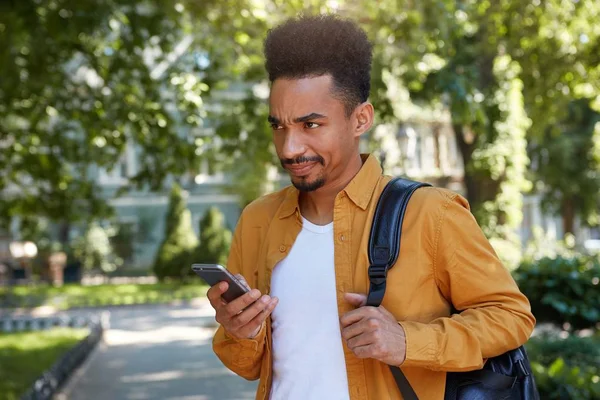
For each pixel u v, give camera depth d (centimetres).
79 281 3234
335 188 221
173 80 1014
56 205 1252
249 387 1127
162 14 938
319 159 210
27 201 1244
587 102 3075
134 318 2170
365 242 212
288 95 207
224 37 974
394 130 1788
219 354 234
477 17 1338
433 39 1028
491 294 207
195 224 3788
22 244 2966
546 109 1580
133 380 1209
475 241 210
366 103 217
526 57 1462
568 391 574
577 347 834
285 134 210
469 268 208
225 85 1087
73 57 1030
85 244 3250
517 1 1309
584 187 3312
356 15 964
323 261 217
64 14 812
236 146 1066
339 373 211
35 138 1255
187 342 1673
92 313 2314
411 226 211
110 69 1015
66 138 1202
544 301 802
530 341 852
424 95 1823
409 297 208
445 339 198
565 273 799
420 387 209
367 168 221
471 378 211
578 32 1385
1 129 1153
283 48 208
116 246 3438
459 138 2045
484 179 1997
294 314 217
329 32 209
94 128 1048
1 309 2378
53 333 1775
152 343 1673
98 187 1310
